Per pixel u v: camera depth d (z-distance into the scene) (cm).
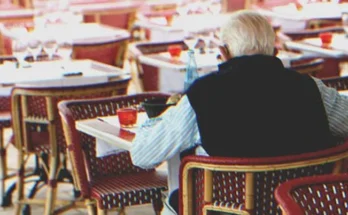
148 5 1226
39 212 631
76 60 703
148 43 761
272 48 374
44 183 632
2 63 686
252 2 1193
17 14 1041
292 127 364
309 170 366
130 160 496
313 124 368
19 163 589
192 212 379
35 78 601
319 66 618
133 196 454
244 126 362
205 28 812
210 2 962
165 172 500
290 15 977
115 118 464
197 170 375
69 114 457
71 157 462
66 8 959
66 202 577
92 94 560
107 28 886
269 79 365
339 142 397
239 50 371
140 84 753
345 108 386
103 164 489
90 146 484
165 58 706
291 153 364
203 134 366
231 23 375
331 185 284
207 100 364
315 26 1023
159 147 377
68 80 601
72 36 816
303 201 279
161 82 773
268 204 365
